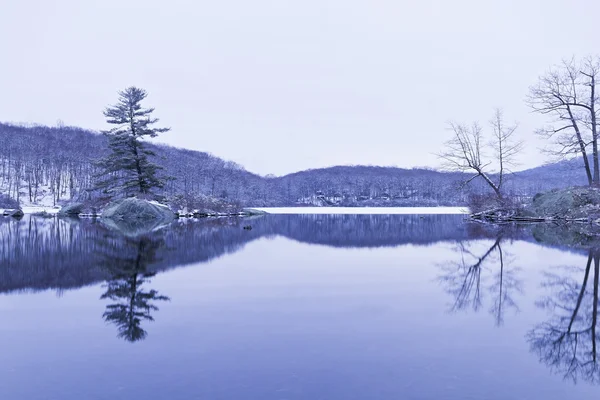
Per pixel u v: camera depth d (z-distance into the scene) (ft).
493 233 67.36
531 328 17.87
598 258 38.22
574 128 94.68
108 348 15.56
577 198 91.04
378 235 69.92
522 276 30.09
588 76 92.43
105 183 135.44
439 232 73.41
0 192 276.00
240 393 11.86
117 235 66.69
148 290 25.73
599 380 12.80
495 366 13.76
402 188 445.37
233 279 29.30
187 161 370.53
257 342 16.03
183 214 144.77
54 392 12.05
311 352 14.96
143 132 132.57
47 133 453.99
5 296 24.16
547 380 12.80
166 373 13.25
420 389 12.08
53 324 18.65
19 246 50.26
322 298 23.47
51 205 290.15
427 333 17.11
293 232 77.05
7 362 14.30
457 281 28.40
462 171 121.49
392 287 26.53
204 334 17.06
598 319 19.12
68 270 33.04
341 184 464.65
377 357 14.48
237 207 170.19
